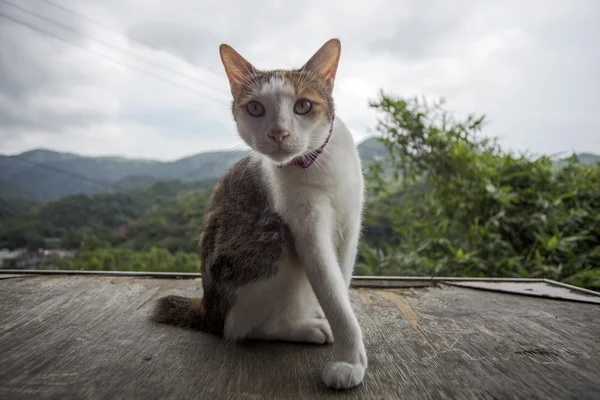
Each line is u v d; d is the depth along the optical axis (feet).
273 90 0.99
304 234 0.94
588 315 1.26
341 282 0.92
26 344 0.99
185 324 1.13
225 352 0.96
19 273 1.73
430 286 1.64
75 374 0.84
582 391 0.78
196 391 0.77
